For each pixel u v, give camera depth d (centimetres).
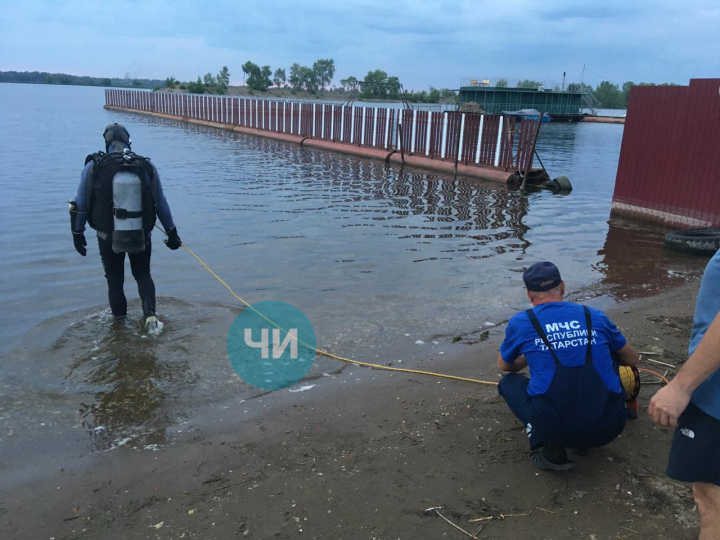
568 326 291
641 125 1080
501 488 297
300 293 616
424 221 1015
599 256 820
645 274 731
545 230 984
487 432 355
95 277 644
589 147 2956
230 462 325
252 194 1236
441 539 261
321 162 1922
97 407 385
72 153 1820
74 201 486
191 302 577
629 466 315
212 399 399
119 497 294
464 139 1727
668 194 1038
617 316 569
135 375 428
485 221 1040
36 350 462
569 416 281
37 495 297
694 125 980
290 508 283
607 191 1489
